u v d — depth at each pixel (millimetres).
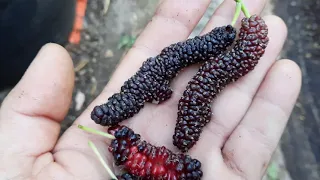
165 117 145
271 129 142
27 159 128
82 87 208
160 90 142
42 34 181
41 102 130
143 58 155
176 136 136
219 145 143
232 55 141
